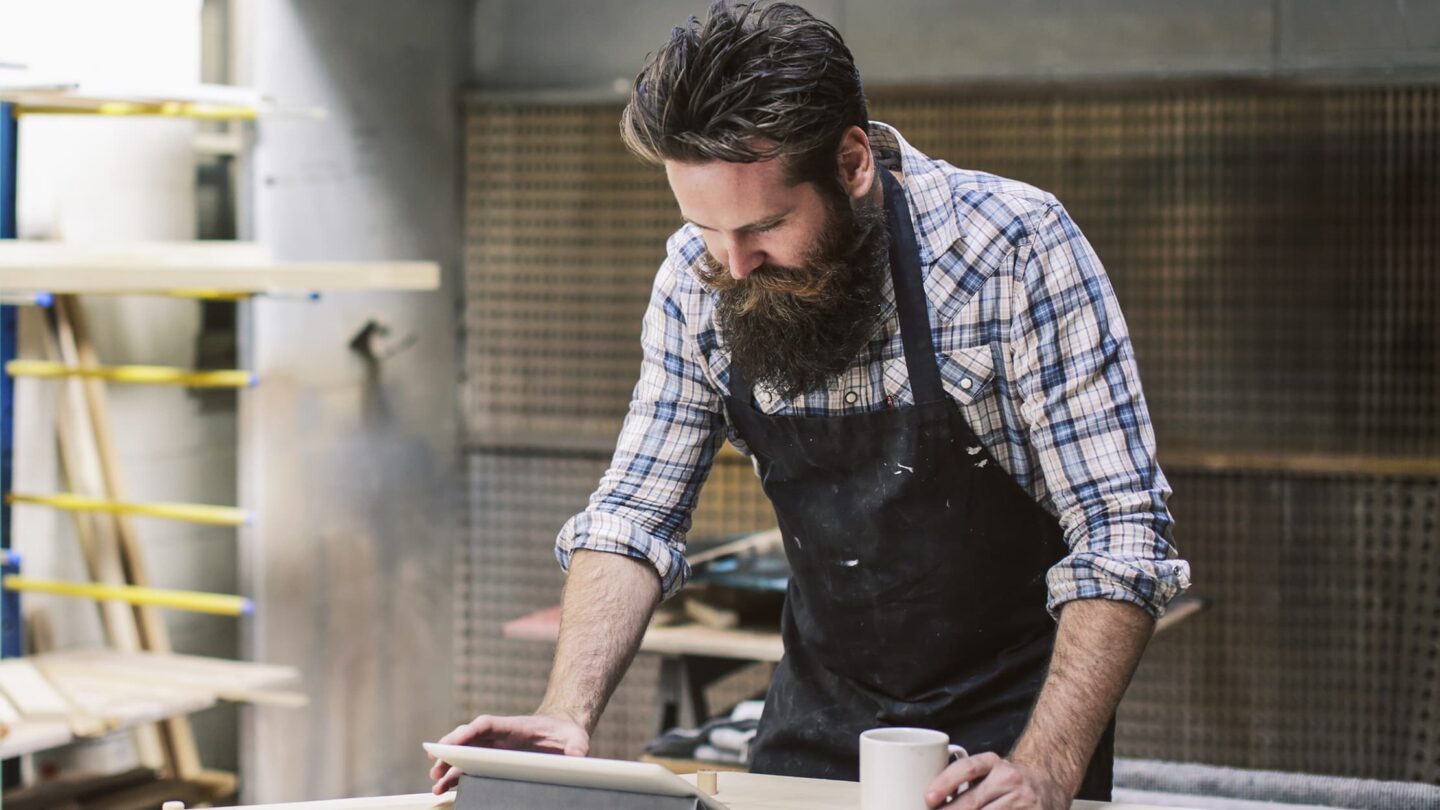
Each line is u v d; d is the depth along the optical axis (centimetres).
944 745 159
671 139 167
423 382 509
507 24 532
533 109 526
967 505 199
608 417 529
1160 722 484
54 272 283
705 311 205
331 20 457
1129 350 187
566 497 529
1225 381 476
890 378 197
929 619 205
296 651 446
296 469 444
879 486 201
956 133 493
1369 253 462
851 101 174
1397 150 458
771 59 166
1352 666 468
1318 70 458
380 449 486
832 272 180
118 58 339
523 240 531
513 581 535
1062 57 483
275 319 433
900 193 193
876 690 213
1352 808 284
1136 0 475
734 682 507
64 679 358
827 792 181
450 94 524
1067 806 162
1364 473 460
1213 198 473
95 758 403
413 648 507
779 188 170
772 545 392
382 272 355
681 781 149
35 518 387
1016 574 203
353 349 471
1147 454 183
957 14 491
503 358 537
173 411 437
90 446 384
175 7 346
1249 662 476
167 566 435
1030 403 188
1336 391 466
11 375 360
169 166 428
